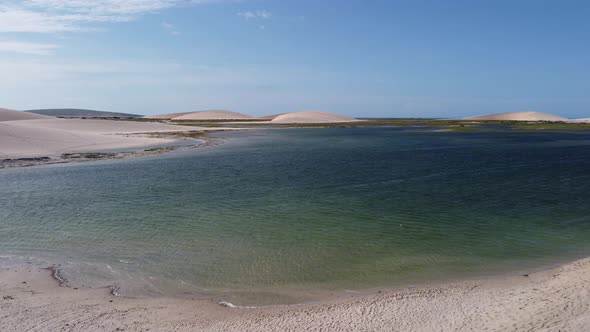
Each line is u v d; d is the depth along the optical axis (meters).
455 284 10.16
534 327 7.34
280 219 16.83
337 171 30.64
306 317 8.45
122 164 35.25
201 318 8.60
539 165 33.97
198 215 17.53
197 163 35.72
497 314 8.08
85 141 55.94
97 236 14.63
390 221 16.47
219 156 41.78
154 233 14.96
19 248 13.42
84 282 10.72
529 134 85.19
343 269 11.46
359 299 9.37
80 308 9.13
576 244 13.42
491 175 28.53
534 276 10.49
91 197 21.36
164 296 9.85
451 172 30.03
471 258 12.21
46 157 39.78
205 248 13.31
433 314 8.30
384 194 21.89
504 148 51.31
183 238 14.36
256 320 8.41
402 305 8.86
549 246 13.24
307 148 51.94
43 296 9.80
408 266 11.63
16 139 48.69
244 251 13.01
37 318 8.61
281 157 40.84
